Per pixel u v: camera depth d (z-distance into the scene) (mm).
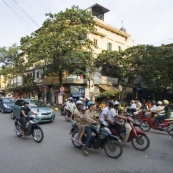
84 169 4406
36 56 16703
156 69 21797
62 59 17203
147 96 29672
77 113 6035
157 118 8961
